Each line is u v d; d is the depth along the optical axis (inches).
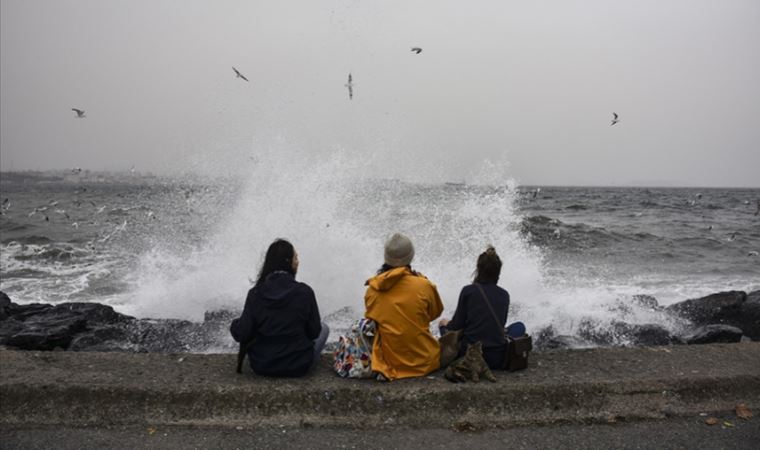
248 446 128.0
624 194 4119.1
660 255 631.8
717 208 1898.4
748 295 316.5
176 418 138.5
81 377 150.8
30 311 283.3
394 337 154.7
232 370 160.7
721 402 148.9
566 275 487.2
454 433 134.8
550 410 143.2
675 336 246.5
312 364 162.4
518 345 158.4
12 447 126.8
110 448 126.5
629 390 148.6
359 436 133.0
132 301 364.5
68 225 949.2
